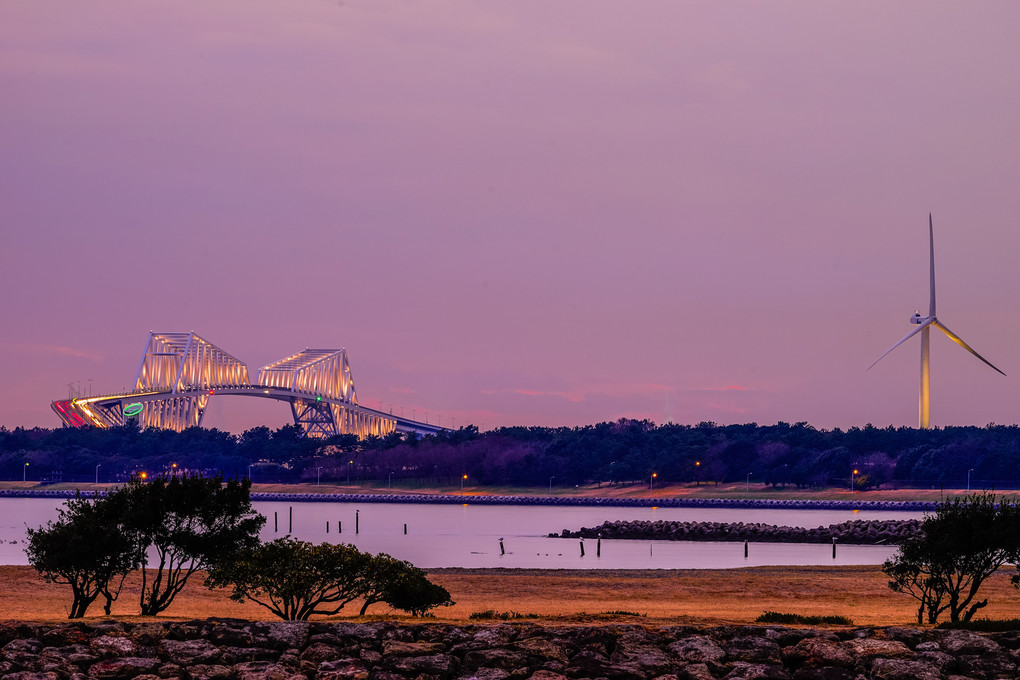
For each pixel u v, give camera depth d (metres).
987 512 139.00
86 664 91.00
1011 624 104.94
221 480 139.12
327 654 92.19
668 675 87.62
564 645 93.06
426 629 96.69
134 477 139.88
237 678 88.94
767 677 87.19
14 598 167.12
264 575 127.50
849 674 87.06
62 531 132.88
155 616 130.75
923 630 94.75
